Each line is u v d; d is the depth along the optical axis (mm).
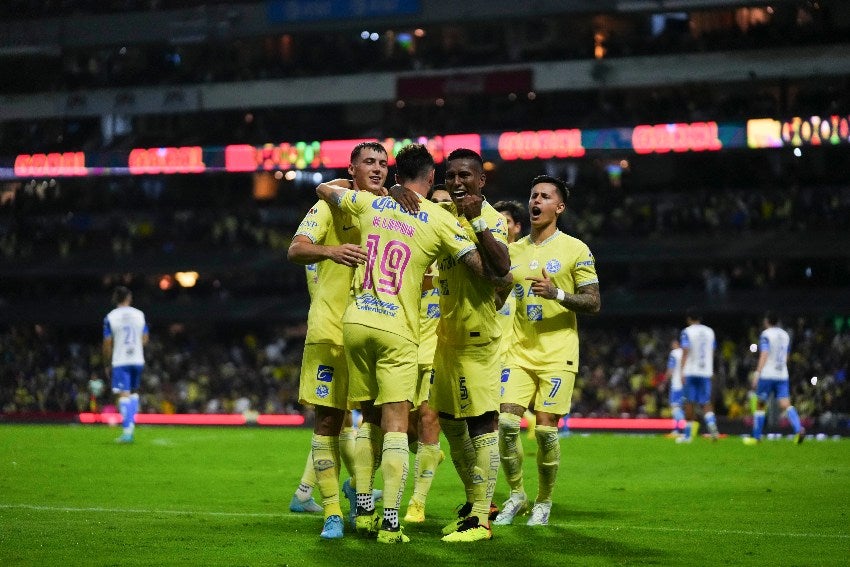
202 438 23016
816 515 10438
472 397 8477
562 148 42219
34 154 47781
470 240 8258
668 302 40969
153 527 9070
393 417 8039
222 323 48062
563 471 15477
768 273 41344
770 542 8500
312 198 48531
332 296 8547
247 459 17188
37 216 49594
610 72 42125
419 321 8773
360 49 46688
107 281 49156
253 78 46969
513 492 10031
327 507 8492
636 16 43219
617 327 43156
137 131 49969
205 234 47562
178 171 46031
